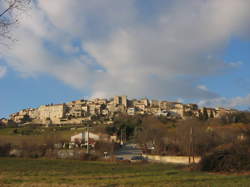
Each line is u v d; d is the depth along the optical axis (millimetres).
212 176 31453
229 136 63156
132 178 29453
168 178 29234
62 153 64875
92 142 87562
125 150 93812
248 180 27297
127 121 144000
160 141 75375
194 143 61938
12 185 21969
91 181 26422
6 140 75875
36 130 148375
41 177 29891
